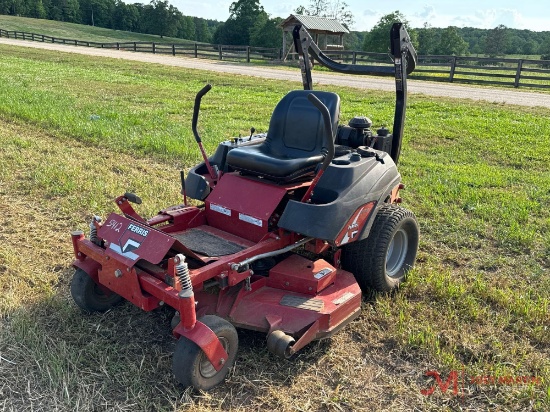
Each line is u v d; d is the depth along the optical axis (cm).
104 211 590
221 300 354
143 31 9912
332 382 335
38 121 1042
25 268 460
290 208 368
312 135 426
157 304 342
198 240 387
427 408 313
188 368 305
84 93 1495
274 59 3544
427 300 429
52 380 319
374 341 374
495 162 889
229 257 345
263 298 364
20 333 360
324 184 390
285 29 3394
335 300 364
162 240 329
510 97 1809
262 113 1295
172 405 307
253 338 376
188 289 304
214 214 412
